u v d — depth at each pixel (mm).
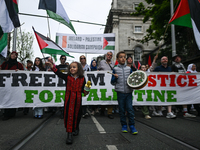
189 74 5570
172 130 3447
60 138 2904
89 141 2750
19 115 5590
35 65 5969
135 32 25016
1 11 4918
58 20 5965
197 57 9266
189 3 5387
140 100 5312
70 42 7375
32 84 5109
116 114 5957
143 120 4652
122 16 25109
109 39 7523
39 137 2947
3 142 2621
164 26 14875
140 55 24875
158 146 2527
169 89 5461
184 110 5387
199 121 4426
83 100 5254
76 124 2805
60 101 5129
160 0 14664
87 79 5402
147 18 15797
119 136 3049
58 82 5211
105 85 5395
